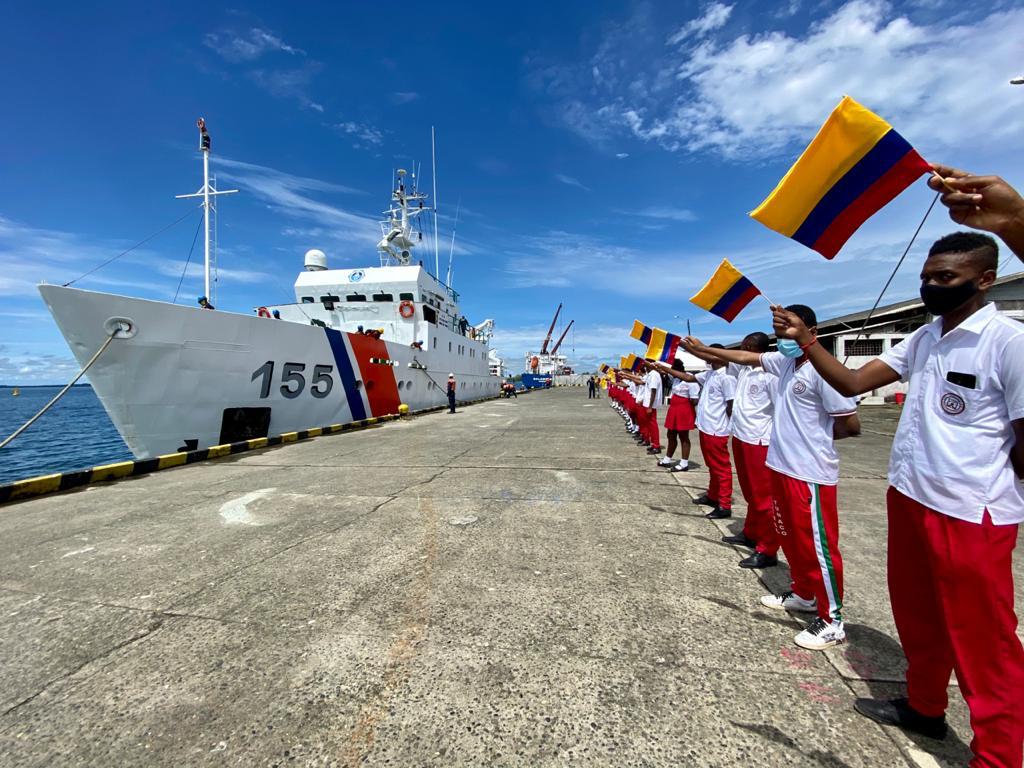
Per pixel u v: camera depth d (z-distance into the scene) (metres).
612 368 17.16
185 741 1.68
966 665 1.46
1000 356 1.43
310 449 8.57
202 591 2.88
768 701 1.85
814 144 2.08
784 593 2.67
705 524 4.12
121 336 7.01
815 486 2.29
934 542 1.53
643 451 8.25
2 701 1.91
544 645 2.25
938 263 1.52
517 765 1.55
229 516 4.48
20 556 3.51
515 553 3.45
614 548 3.54
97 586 2.97
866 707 1.78
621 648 2.22
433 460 7.41
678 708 1.81
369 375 12.73
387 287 15.70
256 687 1.97
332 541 3.73
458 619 2.50
